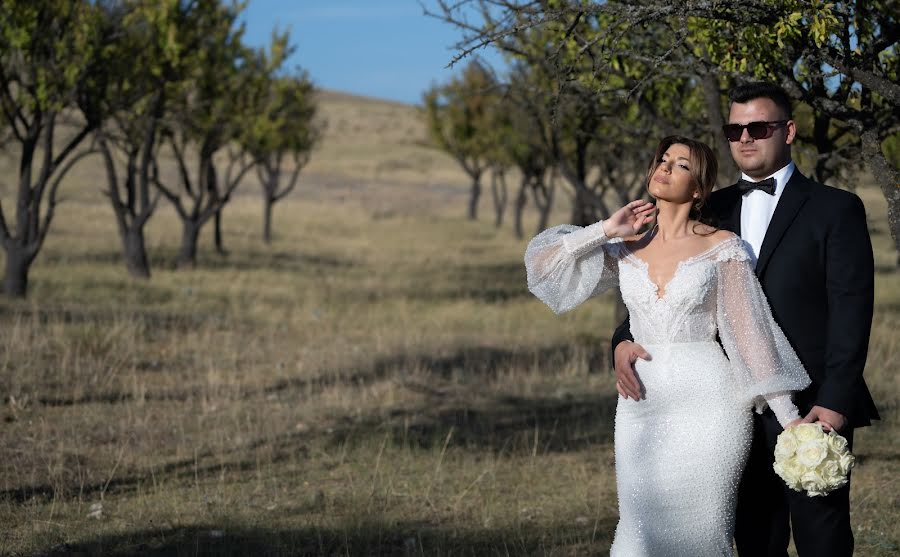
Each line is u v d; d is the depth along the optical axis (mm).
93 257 22469
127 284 17953
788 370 3273
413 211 46531
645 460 3480
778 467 3117
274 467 6988
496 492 6352
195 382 9961
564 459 7254
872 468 6680
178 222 34469
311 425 8312
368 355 11734
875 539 5055
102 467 6922
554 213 49469
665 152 3557
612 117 7949
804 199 3428
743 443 3426
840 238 3336
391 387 9883
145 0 16547
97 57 15039
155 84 17469
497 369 10984
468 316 15031
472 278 22219
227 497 6188
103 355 10922
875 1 4355
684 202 3562
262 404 9109
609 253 3695
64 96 14977
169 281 18922
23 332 11594
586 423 8469
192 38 17516
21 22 14070
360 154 68688
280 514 5844
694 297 3426
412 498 6227
